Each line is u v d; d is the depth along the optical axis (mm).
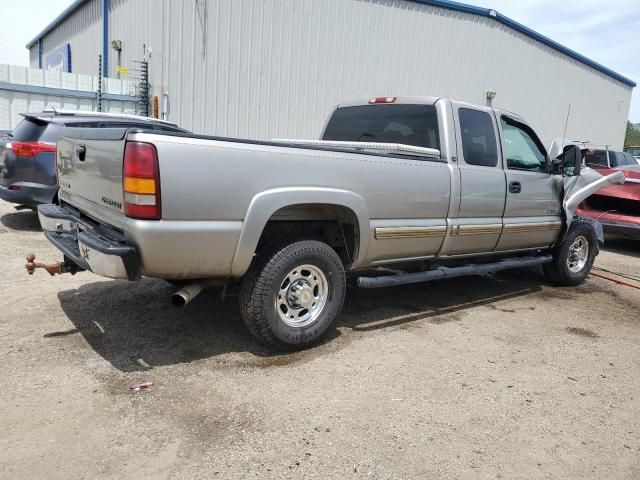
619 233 8984
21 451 2684
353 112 5762
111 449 2738
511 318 5258
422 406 3359
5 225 7910
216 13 12055
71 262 4121
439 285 6340
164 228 3236
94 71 16828
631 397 3676
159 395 3293
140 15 12648
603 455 2967
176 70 11875
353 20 14219
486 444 2994
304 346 4086
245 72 12688
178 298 3555
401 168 4445
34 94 11109
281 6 12914
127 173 3207
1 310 4555
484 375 3869
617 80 25906
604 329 5109
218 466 2650
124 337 4133
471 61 17281
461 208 5012
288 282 3951
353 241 4348
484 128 5328
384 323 4844
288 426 3037
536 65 20047
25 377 3424
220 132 12625
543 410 3416
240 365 3770
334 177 3994
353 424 3100
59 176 4586
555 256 6523
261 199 3588
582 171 6484
